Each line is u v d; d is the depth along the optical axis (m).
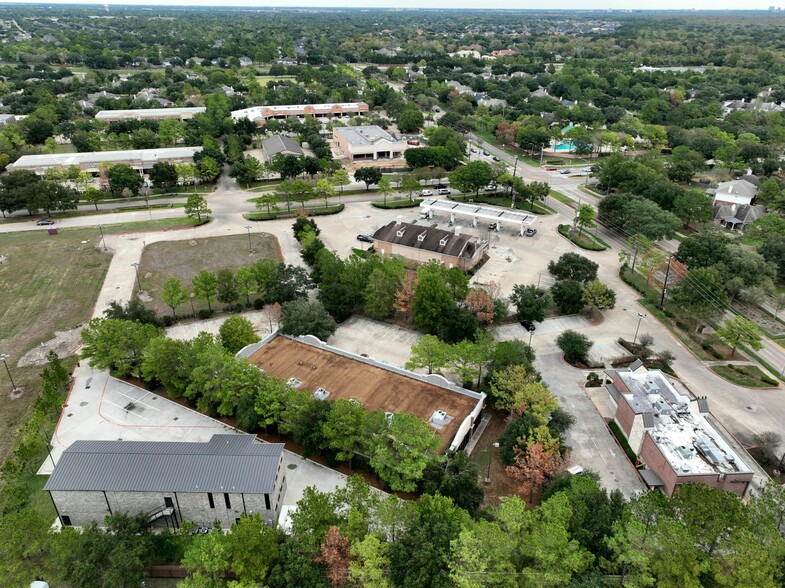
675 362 104.75
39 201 168.38
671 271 130.62
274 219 174.12
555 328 115.69
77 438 83.75
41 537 59.84
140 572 58.19
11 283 132.25
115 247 152.88
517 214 165.12
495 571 54.41
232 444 72.44
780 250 135.50
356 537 59.34
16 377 98.88
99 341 92.75
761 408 92.38
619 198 164.12
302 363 95.62
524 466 71.25
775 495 63.16
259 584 57.12
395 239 144.88
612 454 82.25
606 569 57.06
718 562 55.91
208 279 116.62
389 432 73.62
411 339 110.75
